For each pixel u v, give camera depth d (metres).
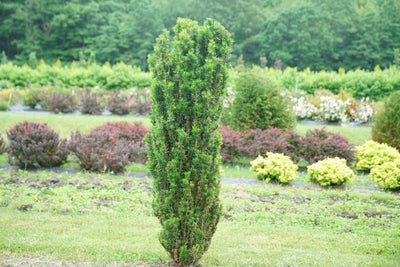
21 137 10.27
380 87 27.69
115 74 29.75
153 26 49.69
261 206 7.57
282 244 5.62
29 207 6.81
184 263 4.33
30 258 4.61
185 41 4.11
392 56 48.75
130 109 19.72
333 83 28.08
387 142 13.09
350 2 51.50
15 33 53.91
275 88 14.05
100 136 10.94
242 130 13.56
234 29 50.16
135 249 5.07
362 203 8.14
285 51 48.91
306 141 12.05
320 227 6.56
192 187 4.14
